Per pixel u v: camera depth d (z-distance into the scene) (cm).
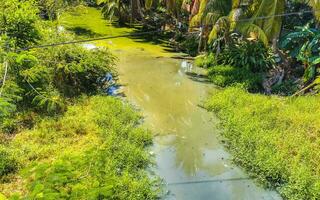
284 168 852
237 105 1197
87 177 657
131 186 770
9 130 983
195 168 913
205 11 1645
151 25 2441
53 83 1198
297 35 1405
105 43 1992
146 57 1786
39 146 913
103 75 1342
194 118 1180
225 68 1523
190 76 1551
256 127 1026
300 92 1280
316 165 863
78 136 978
